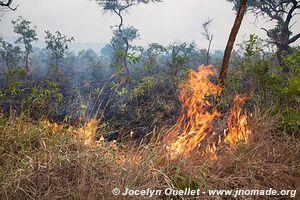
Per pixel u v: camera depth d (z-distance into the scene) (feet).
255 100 16.33
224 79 16.83
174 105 20.33
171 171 10.39
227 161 11.25
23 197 9.04
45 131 12.29
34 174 9.48
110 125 17.95
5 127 12.34
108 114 19.84
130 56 18.66
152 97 21.67
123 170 10.02
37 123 13.29
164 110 19.86
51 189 9.25
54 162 9.96
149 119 18.48
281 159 11.60
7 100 17.20
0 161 10.69
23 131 12.25
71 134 12.30
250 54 16.63
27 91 19.45
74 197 8.86
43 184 9.28
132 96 21.89
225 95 17.11
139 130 17.31
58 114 18.07
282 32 43.91
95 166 10.06
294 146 12.41
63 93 25.45
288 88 13.84
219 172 10.78
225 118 15.12
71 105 19.77
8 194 9.08
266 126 13.32
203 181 9.98
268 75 15.83
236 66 18.69
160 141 12.60
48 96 17.95
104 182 9.41
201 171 10.30
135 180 9.51
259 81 16.44
